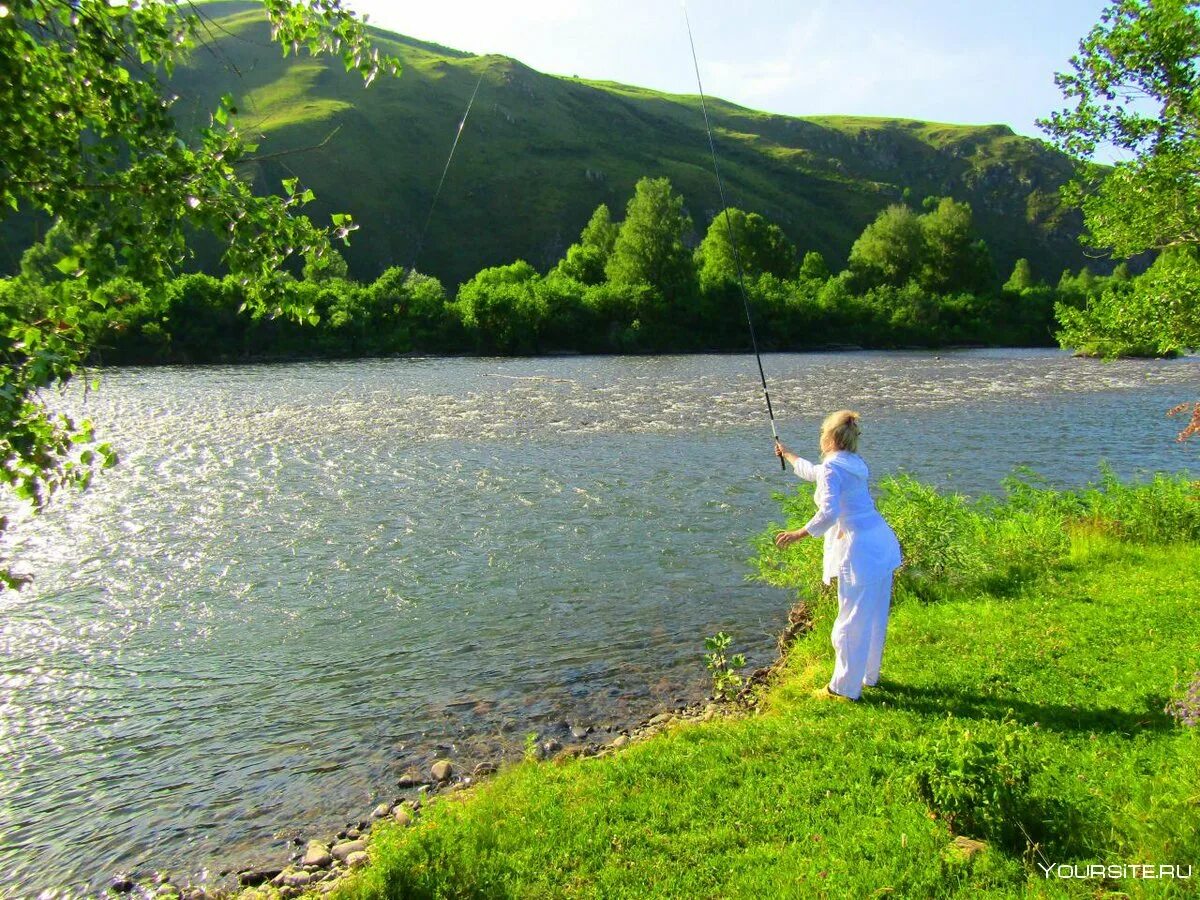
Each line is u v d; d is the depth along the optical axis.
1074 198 12.75
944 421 30.84
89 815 6.81
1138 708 6.61
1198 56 11.05
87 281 4.04
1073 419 31.27
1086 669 7.50
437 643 10.50
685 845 5.17
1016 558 11.08
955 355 71.00
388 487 20.03
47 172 4.06
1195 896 4.17
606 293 78.31
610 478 20.94
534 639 10.59
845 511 7.11
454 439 26.97
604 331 78.94
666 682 9.11
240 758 7.68
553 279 89.25
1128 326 12.28
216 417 31.94
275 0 4.64
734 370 54.97
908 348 83.62
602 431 28.69
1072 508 13.50
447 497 18.94
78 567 13.80
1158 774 5.43
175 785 7.23
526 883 4.87
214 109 4.41
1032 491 14.37
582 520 16.75
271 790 7.11
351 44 4.75
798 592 11.34
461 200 150.00
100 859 6.23
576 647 10.27
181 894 5.77
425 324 74.31
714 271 97.06
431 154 156.88
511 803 5.91
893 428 29.09
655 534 15.64
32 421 4.08
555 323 75.12
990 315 91.56
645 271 83.88
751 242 109.50
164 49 4.41
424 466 22.62
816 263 111.19
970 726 6.37
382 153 148.00
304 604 12.04
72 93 4.21
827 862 4.85
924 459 23.14
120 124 4.22
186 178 4.19
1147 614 8.91
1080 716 6.57
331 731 8.16
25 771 7.52
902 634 8.80
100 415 32.16
